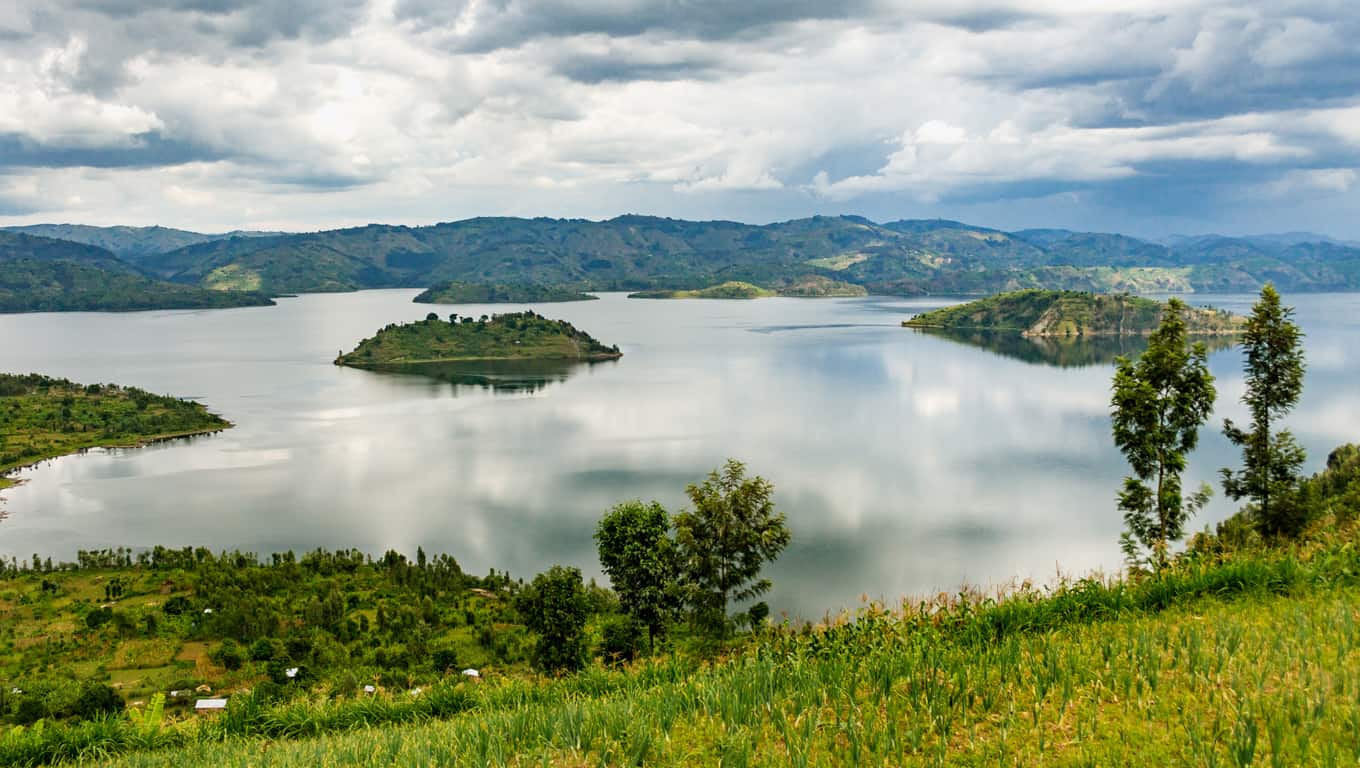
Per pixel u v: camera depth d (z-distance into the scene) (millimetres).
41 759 22156
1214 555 21703
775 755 12414
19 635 91125
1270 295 50406
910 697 13875
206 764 18281
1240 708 11680
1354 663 12914
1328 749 10422
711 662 22109
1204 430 193875
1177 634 15242
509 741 14938
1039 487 155750
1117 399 51188
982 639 18016
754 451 192125
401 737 16625
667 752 13055
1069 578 22250
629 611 56656
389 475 180125
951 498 148625
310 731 22344
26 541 142625
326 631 89812
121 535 144875
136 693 73125
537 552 129000
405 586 109438
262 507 158875
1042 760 11242
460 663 77812
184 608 97812
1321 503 50750
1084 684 13547
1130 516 52156
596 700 17641
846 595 102812
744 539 51500
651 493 158125
